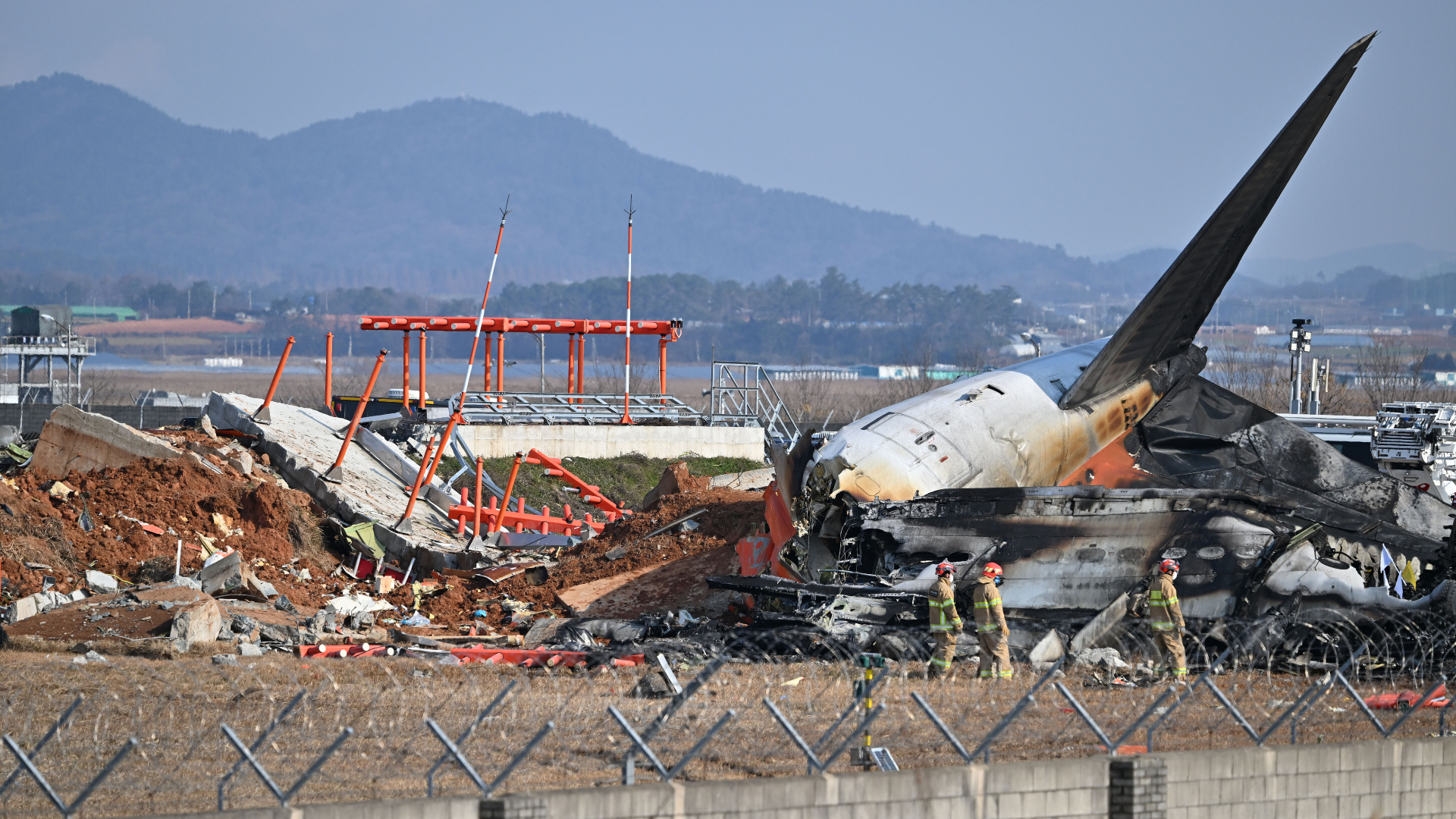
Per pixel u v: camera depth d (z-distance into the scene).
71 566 95.69
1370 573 87.38
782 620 81.31
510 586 108.06
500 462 166.88
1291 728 55.91
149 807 46.03
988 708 62.81
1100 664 76.75
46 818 44.78
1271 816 46.28
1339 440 137.00
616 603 100.00
